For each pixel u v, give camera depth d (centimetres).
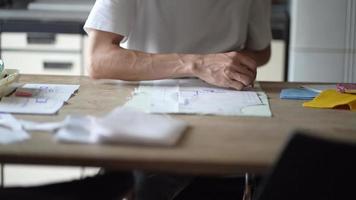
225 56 140
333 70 264
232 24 163
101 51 142
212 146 90
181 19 158
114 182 125
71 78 146
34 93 126
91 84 139
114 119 98
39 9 286
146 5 155
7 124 99
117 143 90
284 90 136
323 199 74
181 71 138
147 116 103
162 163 84
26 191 118
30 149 87
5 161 85
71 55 279
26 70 283
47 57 280
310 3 257
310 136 69
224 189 137
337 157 69
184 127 99
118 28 144
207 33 161
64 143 90
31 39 277
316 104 121
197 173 84
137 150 87
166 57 140
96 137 90
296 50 263
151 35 158
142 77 140
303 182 74
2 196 115
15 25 275
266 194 78
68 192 118
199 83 141
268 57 177
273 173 75
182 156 85
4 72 129
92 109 113
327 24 258
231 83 135
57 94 125
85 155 85
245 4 164
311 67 264
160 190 137
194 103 119
